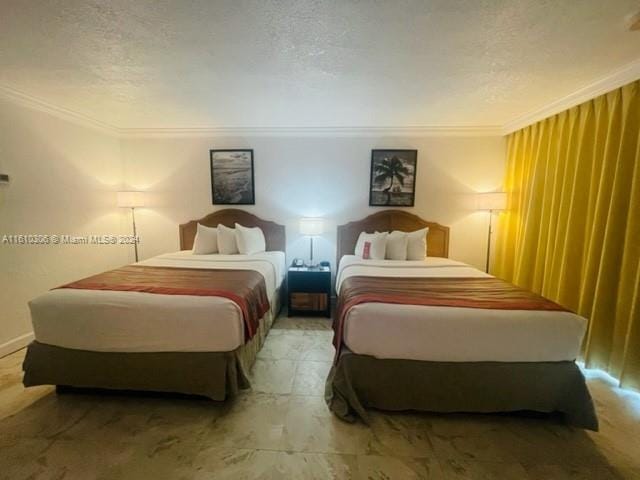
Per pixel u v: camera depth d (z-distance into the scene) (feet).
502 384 5.81
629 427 5.84
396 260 11.50
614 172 7.40
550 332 5.76
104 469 4.82
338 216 13.15
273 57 6.56
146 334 6.26
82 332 6.34
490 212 12.59
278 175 13.06
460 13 5.04
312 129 12.57
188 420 5.93
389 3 4.77
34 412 6.14
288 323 10.98
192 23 5.31
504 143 12.41
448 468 4.91
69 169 10.59
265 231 13.17
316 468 4.88
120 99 9.25
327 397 6.39
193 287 7.17
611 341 7.44
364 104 9.64
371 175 12.80
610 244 7.32
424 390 5.94
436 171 12.72
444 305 6.16
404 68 7.07
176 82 7.93
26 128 9.03
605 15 5.08
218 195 13.21
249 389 6.87
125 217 13.41
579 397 5.67
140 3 4.75
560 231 9.04
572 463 5.03
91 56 6.51
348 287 7.84
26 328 9.09
